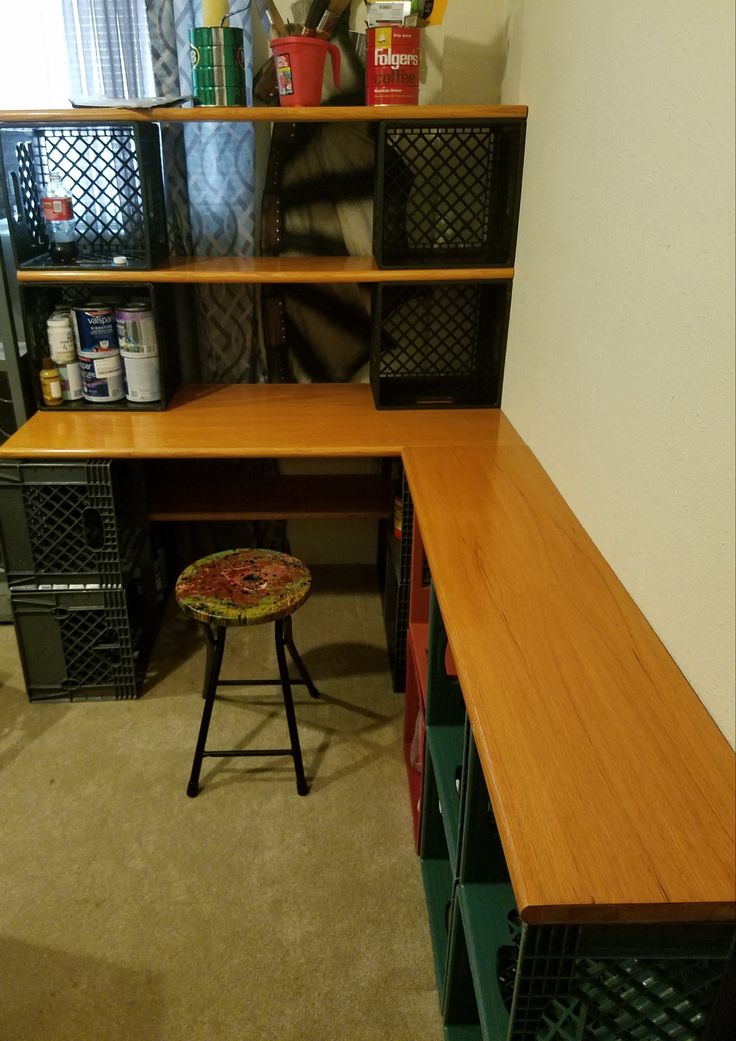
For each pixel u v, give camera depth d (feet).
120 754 6.12
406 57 5.72
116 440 6.02
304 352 7.70
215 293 7.31
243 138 6.79
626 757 2.87
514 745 2.93
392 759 6.10
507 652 3.44
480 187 6.93
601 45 4.10
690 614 3.21
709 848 2.51
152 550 7.51
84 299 7.00
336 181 7.09
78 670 6.61
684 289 3.19
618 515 4.00
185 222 7.13
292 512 7.27
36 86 6.84
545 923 2.36
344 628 7.75
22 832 5.41
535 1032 2.65
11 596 6.29
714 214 2.94
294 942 4.66
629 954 2.52
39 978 4.45
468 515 4.75
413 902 4.93
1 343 6.84
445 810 4.06
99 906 4.87
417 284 6.28
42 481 5.92
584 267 4.44
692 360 3.14
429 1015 4.27
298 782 5.70
